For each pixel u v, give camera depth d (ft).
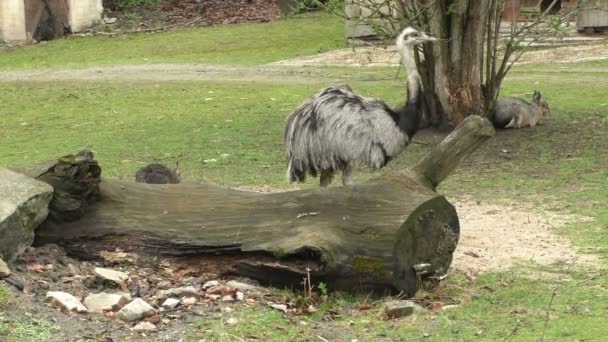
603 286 27.20
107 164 47.24
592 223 34.50
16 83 78.43
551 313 24.91
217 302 24.90
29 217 25.64
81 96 71.20
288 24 108.68
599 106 59.57
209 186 27.86
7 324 22.09
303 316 24.54
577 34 86.07
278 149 50.08
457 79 52.29
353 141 34.40
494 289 27.25
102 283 25.32
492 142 50.55
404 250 25.89
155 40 103.24
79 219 26.96
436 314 25.07
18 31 106.22
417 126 35.86
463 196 39.63
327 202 26.32
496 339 23.13
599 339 22.80
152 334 22.80
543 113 55.21
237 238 26.20
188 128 57.36
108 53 96.94
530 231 33.76
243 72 80.74
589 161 45.37
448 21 51.70
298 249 25.25
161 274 26.48
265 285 26.16
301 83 73.77
